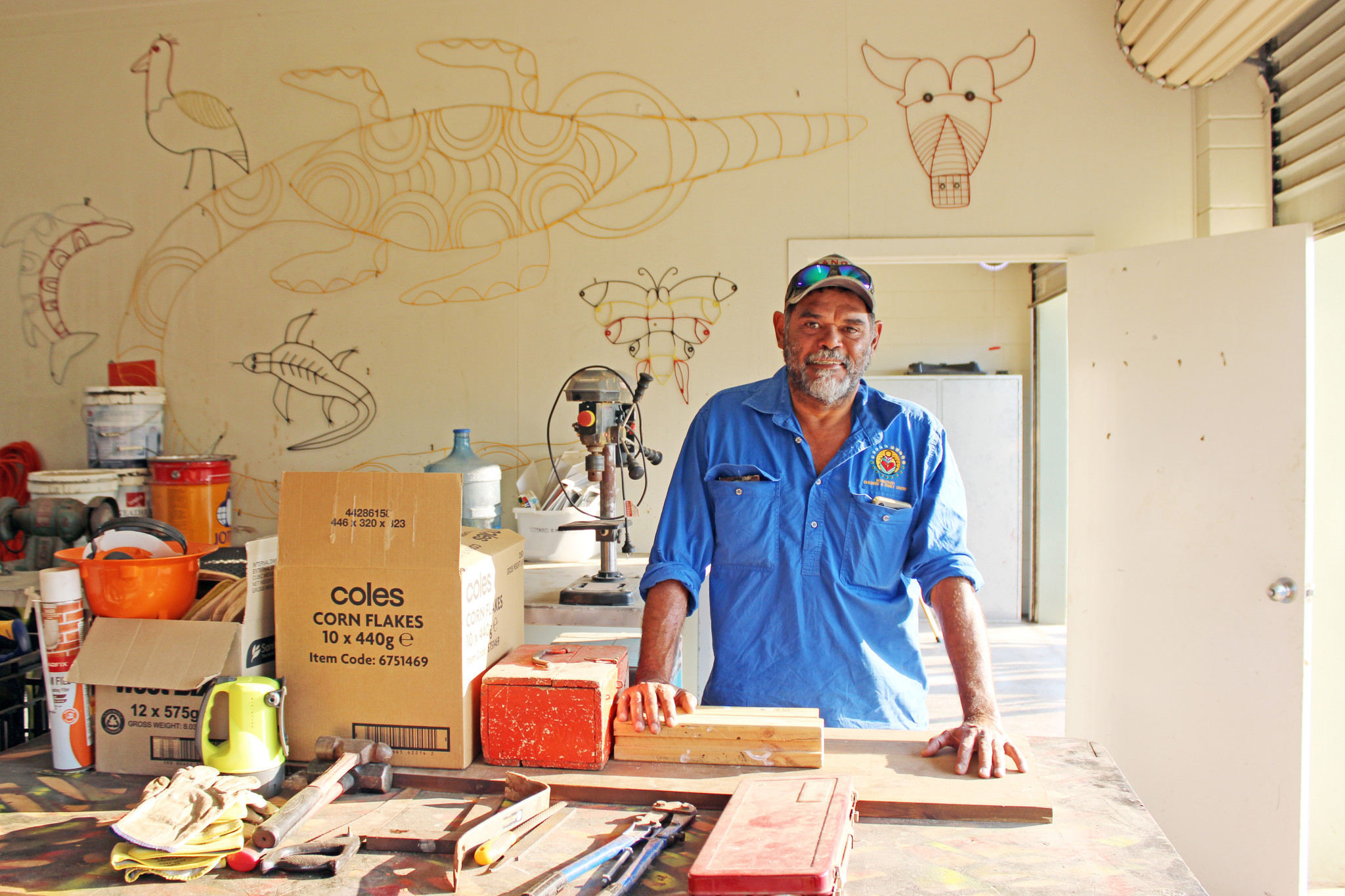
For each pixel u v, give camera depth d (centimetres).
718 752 124
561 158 322
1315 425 273
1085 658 281
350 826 108
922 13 309
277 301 333
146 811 103
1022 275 524
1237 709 235
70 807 116
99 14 336
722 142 316
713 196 317
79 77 339
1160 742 253
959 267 527
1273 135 283
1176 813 247
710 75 316
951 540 153
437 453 329
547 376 325
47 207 343
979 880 95
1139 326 263
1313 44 259
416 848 103
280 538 126
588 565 272
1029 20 305
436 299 327
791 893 88
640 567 262
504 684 123
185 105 335
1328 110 252
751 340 318
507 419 326
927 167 310
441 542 123
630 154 319
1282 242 232
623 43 318
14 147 344
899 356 532
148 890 95
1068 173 305
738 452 160
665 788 115
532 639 314
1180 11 256
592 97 320
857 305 151
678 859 101
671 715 126
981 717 128
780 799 107
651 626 150
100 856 103
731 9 315
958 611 143
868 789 114
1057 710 368
